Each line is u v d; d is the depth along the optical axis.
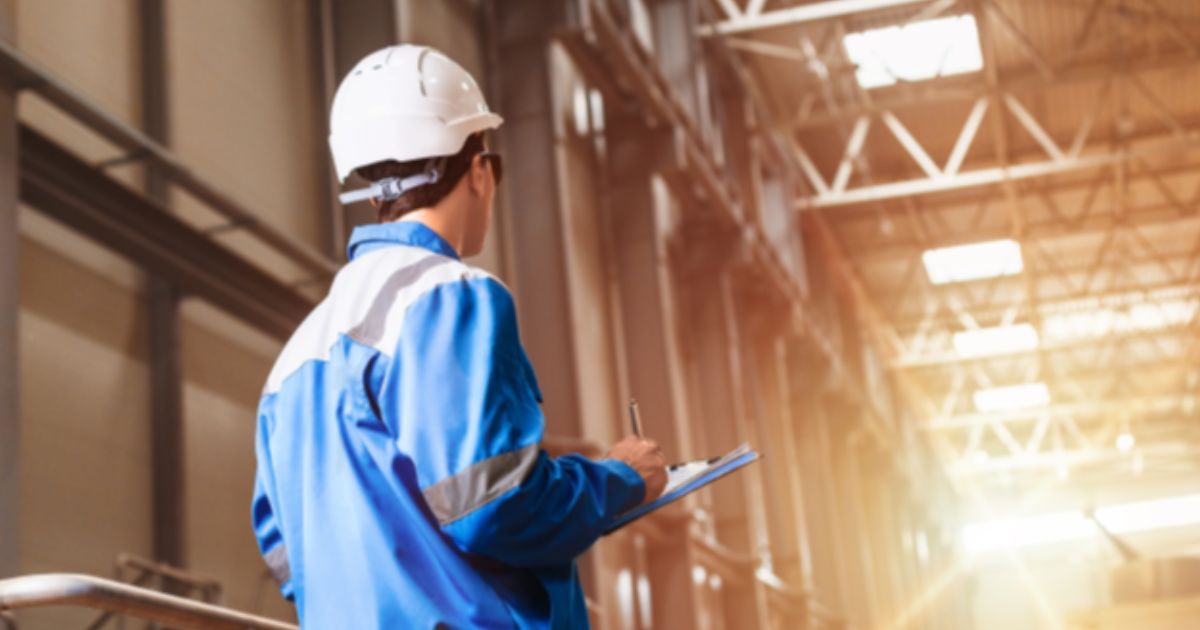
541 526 2.84
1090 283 47.34
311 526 2.99
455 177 3.35
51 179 11.65
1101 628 15.54
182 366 13.47
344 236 16.59
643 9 28.45
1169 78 36.72
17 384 10.22
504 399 2.88
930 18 33.03
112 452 12.45
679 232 29.59
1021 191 41.91
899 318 49.84
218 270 13.70
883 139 39.00
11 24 10.98
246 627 5.09
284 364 3.20
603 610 20.05
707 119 28.83
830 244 42.59
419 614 2.86
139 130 13.47
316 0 17.20
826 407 40.59
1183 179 42.50
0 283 10.24
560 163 21.27
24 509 11.21
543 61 21.50
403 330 2.96
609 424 23.25
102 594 4.36
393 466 2.92
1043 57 35.34
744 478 28.80
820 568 36.06
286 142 16.00
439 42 19.36
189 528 13.39
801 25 30.56
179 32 14.23
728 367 29.31
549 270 20.94
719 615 27.11
